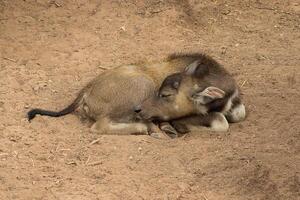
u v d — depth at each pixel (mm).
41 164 11438
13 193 10578
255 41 17594
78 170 11305
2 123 12680
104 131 12539
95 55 16125
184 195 10695
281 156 11859
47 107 13547
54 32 17031
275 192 10875
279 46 17312
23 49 16078
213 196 10711
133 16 18094
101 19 17828
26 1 18062
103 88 12672
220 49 16953
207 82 12883
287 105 13906
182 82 12719
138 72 12945
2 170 11172
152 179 11094
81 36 16969
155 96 12672
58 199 10445
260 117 13453
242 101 14102
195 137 12719
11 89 14125
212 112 12969
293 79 15203
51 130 12523
